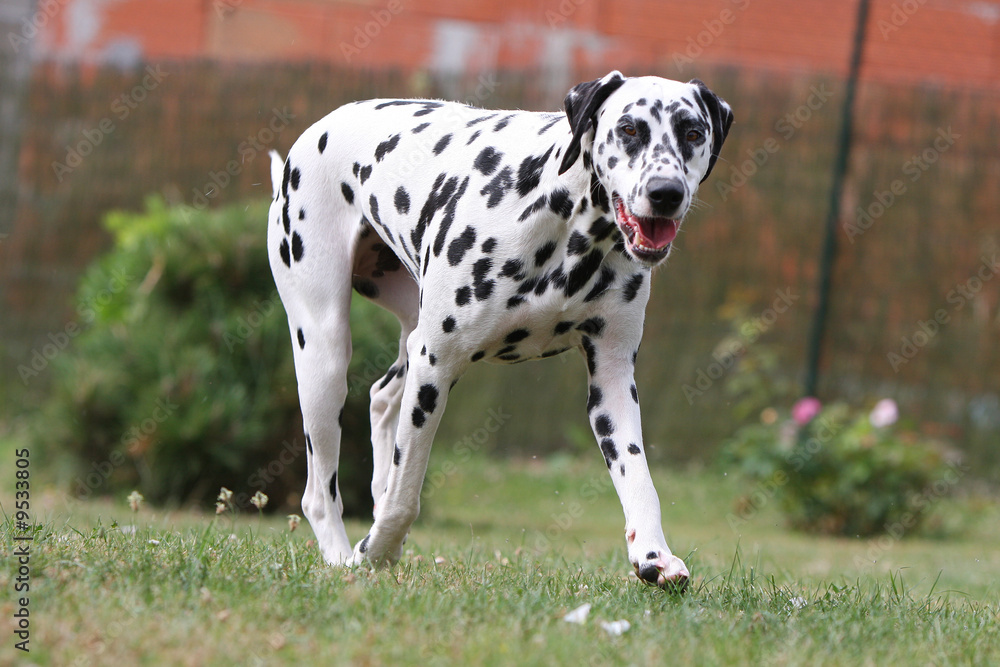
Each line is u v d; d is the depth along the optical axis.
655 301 13.55
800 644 4.60
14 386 14.19
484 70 13.42
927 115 13.07
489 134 5.66
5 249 14.19
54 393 11.48
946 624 5.29
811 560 9.39
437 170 5.73
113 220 12.20
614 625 4.61
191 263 10.96
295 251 6.43
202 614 4.36
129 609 4.35
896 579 8.19
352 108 6.53
